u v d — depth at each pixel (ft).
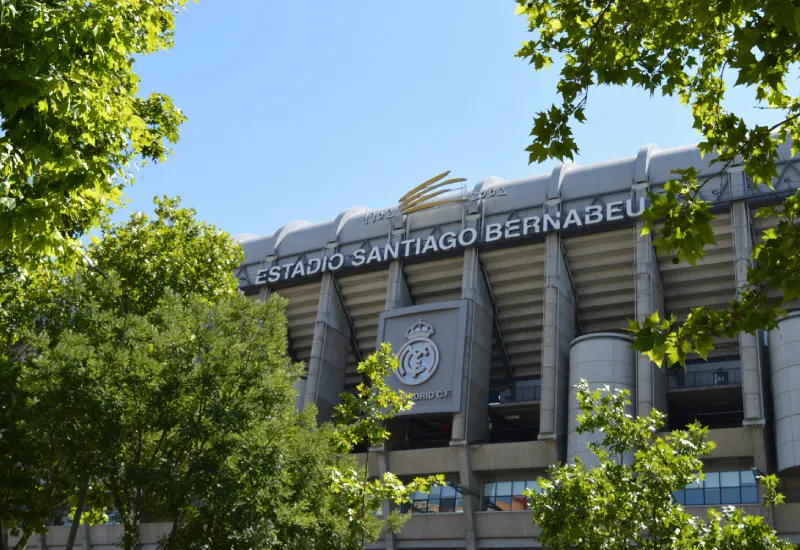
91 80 43.93
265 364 78.23
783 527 160.56
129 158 58.34
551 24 46.37
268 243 254.47
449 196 228.02
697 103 47.55
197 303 82.12
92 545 220.84
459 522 190.60
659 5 43.32
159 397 71.82
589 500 71.77
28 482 77.56
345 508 77.46
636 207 196.24
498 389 230.48
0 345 96.43
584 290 213.46
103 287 84.28
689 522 70.38
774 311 36.04
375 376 77.56
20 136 39.50
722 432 170.30
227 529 71.77
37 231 39.40
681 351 36.88
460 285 225.76
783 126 41.68
